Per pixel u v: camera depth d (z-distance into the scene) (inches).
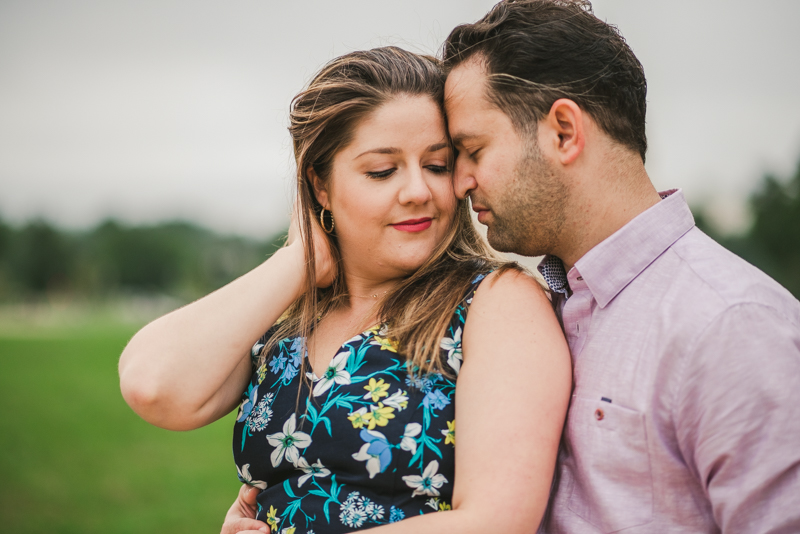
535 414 56.1
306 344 69.2
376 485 60.1
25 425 441.1
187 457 354.6
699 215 1258.0
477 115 64.7
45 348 1056.2
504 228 65.5
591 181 62.1
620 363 57.5
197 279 3491.6
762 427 49.9
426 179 68.2
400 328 65.2
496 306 62.5
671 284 57.6
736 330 51.8
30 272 3287.4
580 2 68.2
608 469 56.6
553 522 60.1
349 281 74.9
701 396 52.6
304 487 62.7
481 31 65.5
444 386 62.7
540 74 61.9
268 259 71.3
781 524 48.9
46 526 235.9
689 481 54.8
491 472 54.2
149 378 62.6
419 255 69.1
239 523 65.8
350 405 62.2
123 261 3575.3
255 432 67.0
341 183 69.2
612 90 62.1
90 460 345.4
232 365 64.6
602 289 60.7
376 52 72.0
